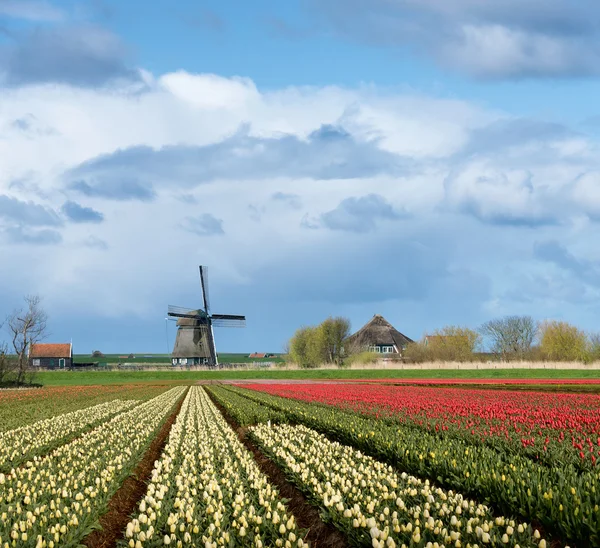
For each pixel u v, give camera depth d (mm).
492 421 23531
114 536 12828
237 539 10500
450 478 14078
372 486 12812
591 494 11203
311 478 14102
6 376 81875
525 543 9562
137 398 47312
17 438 23000
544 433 20609
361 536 10367
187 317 104312
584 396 39594
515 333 117062
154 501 11961
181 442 21391
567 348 110938
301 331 110250
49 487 13320
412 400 35562
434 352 109562
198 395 50156
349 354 109625
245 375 91875
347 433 21359
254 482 14062
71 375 91938
